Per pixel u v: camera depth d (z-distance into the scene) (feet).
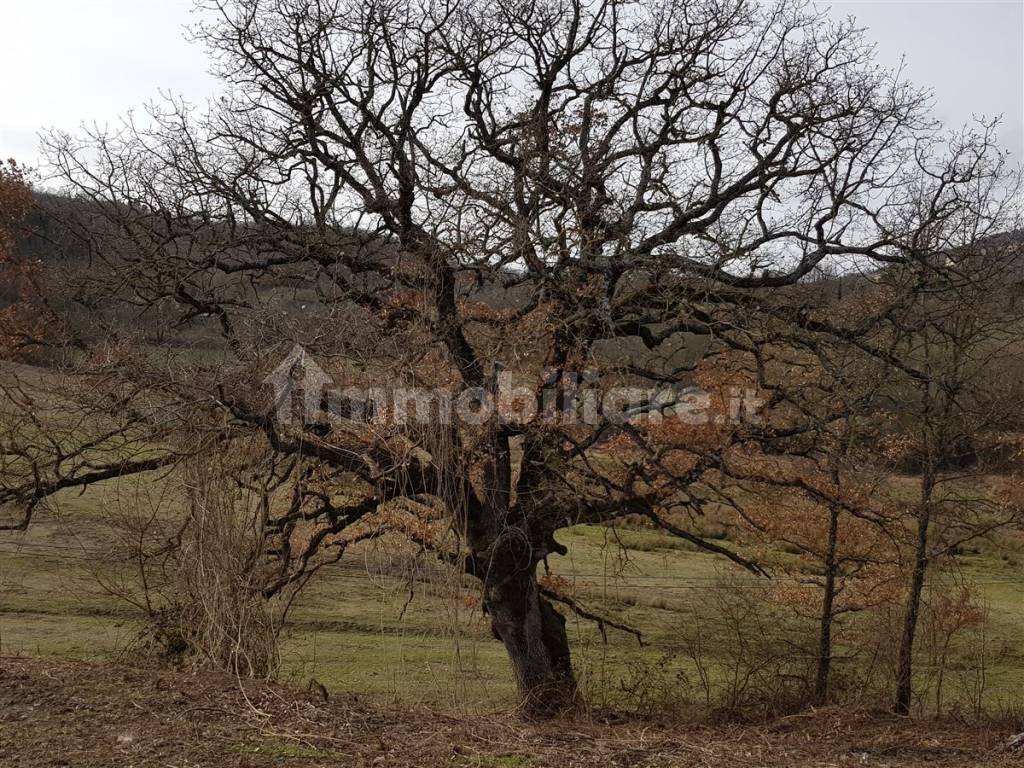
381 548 40.93
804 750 25.85
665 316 38.42
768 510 47.60
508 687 49.16
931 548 48.03
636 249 39.09
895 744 28.09
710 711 43.21
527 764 20.33
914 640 50.24
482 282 39.37
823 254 41.39
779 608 55.57
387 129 42.86
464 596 42.86
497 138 44.73
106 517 35.22
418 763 19.54
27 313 40.04
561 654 45.73
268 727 21.01
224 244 40.14
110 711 21.22
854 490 42.75
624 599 68.44
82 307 40.42
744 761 22.75
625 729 29.37
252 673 25.73
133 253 40.96
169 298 38.88
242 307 39.81
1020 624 63.21
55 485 36.47
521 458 40.93
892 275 41.50
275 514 40.40
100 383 31.35
